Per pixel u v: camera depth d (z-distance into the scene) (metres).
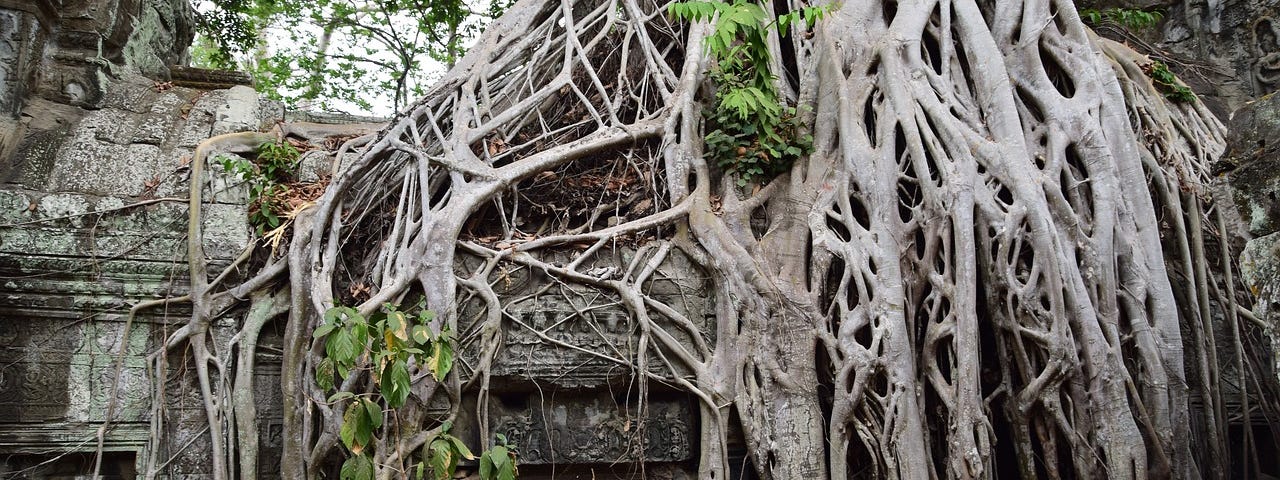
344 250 5.63
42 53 6.06
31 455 4.91
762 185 5.81
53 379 4.96
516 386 5.26
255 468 5.08
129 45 6.77
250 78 6.80
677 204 5.62
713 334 5.43
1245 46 8.82
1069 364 4.93
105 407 5.00
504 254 5.27
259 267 5.47
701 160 5.77
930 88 5.67
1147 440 4.95
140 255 5.20
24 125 5.78
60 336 5.02
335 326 4.20
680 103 5.89
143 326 5.15
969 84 5.88
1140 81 7.05
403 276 5.07
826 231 5.36
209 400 5.08
